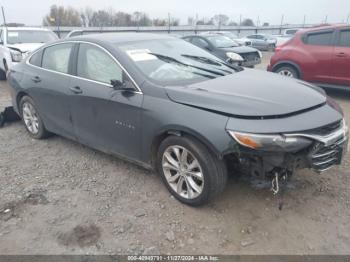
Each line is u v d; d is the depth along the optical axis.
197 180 3.08
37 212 3.18
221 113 2.75
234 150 2.67
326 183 3.51
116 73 3.46
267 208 3.11
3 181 3.76
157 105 3.08
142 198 3.35
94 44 3.77
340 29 6.95
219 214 3.06
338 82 7.04
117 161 4.13
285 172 2.82
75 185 3.63
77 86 3.84
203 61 4.00
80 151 4.48
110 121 3.54
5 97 7.94
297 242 2.71
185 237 2.80
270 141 2.58
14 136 5.14
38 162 4.21
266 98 2.89
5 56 9.30
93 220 3.04
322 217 2.98
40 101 4.48
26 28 10.49
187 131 2.86
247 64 11.32
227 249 2.67
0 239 2.84
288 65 7.79
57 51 4.27
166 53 3.86
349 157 4.09
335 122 2.88
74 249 2.71
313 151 2.71
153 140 3.20
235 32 38.31
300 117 2.76
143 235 2.84
